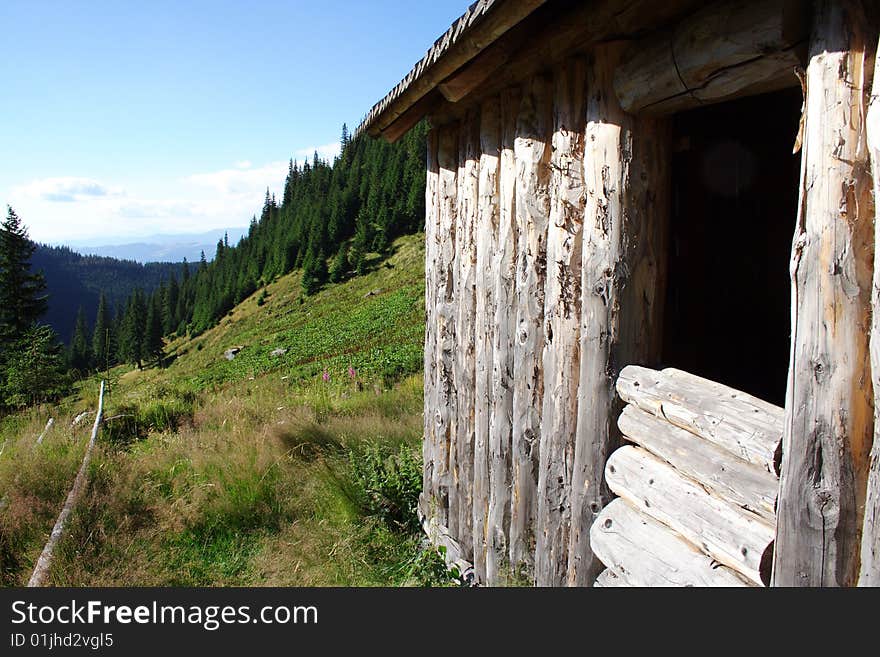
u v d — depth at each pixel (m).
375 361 21.19
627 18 2.06
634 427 2.08
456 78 2.76
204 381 35.16
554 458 2.54
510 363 2.98
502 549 3.04
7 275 31.12
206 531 4.47
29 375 12.64
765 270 3.11
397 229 78.69
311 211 95.94
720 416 1.71
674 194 2.87
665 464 1.95
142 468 5.43
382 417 7.49
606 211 2.21
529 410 2.77
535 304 2.71
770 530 1.49
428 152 4.47
